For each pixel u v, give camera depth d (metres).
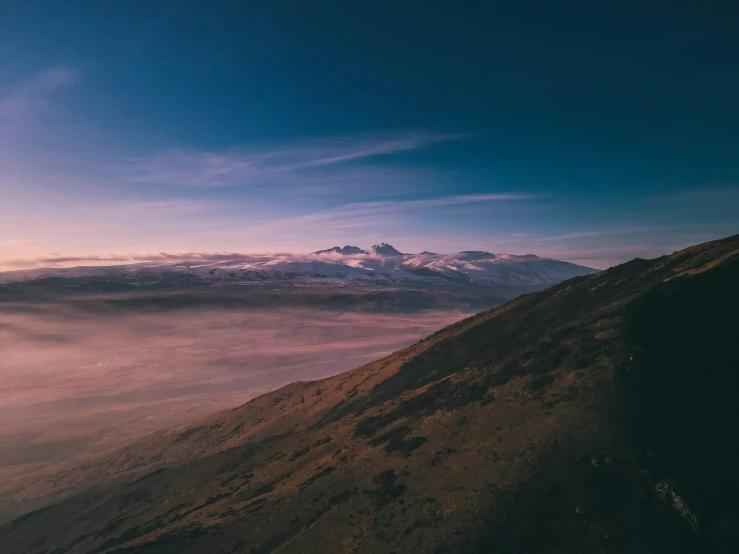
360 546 34.28
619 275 77.00
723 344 43.78
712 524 29.22
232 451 87.31
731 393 38.66
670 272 64.38
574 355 47.97
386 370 102.56
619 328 48.44
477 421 45.66
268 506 47.59
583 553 28.36
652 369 41.66
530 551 29.08
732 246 62.50
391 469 43.72
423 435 47.94
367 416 69.50
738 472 32.09
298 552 36.88
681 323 47.31
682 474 31.92
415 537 32.84
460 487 36.41
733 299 48.72
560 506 31.56
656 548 28.20
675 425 35.69
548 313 78.25
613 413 37.75
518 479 34.50
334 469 50.44
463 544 30.62
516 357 56.53
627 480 32.25
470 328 97.75
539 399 43.91
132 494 81.00
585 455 34.75
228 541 43.56
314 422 94.94
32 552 71.31
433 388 65.19
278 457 71.44
